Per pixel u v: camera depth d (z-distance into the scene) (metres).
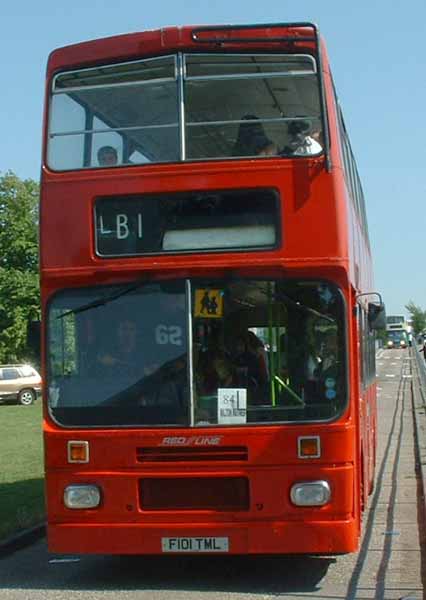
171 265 8.94
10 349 68.06
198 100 9.22
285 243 8.86
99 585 9.29
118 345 8.98
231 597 8.65
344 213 8.95
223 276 8.93
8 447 24.03
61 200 9.21
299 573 9.72
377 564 10.08
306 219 8.87
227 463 8.67
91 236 9.10
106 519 8.79
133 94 9.31
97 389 8.95
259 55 9.23
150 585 9.26
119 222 9.09
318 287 8.88
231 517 8.66
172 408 8.80
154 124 9.19
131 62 9.37
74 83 9.49
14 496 14.95
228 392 8.78
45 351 9.12
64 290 9.16
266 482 8.63
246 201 8.95
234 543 8.64
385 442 23.56
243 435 8.68
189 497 8.74
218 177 8.97
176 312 8.93
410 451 21.48
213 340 8.88
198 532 8.67
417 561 10.22
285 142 9.01
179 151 9.09
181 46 9.30
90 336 9.04
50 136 9.38
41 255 9.20
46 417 9.00
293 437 8.66
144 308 8.99
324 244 8.84
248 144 9.02
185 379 8.82
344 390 8.76
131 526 8.75
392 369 67.31
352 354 8.91
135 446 8.77
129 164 9.13
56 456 8.91
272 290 8.88
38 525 12.34
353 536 8.61
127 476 8.77
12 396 46.38
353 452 8.74
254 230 8.91
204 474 8.68
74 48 9.53
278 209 8.90
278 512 8.62
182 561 10.45
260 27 9.23
